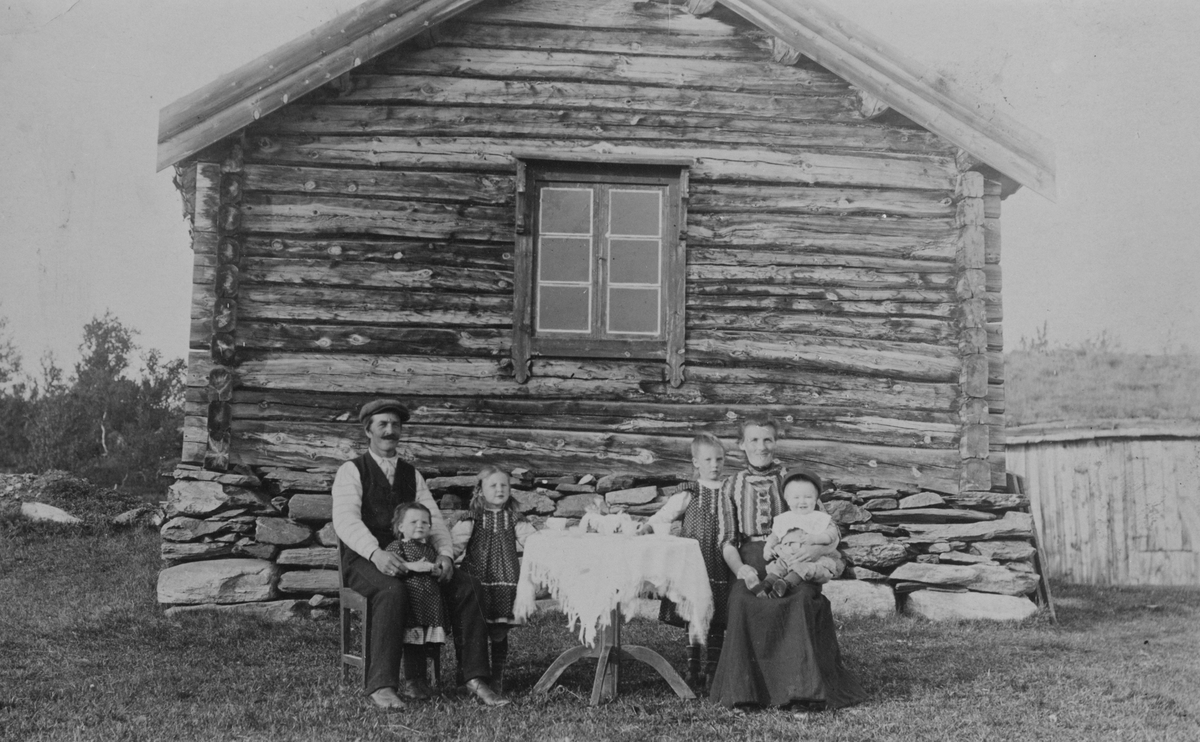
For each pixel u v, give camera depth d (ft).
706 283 26.89
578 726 14.74
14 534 36.50
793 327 26.94
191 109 24.08
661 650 20.33
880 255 27.32
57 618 23.39
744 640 15.94
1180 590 36.55
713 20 27.53
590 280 26.96
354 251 26.12
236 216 25.61
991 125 26.02
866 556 26.16
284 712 15.49
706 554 17.15
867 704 16.25
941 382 27.14
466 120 26.73
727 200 27.12
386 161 26.35
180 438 66.18
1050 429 45.85
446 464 25.77
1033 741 14.35
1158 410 60.90
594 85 27.14
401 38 25.13
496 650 17.17
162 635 21.76
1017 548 26.45
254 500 25.00
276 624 23.29
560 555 16.25
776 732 14.40
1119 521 43.24
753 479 17.42
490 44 26.96
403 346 26.03
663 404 26.48
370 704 15.81
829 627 16.47
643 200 27.27
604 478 26.09
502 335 26.30
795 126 27.40
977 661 20.10
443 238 26.37
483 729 14.48
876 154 27.55
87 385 65.77
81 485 43.09
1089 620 26.94
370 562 16.60
